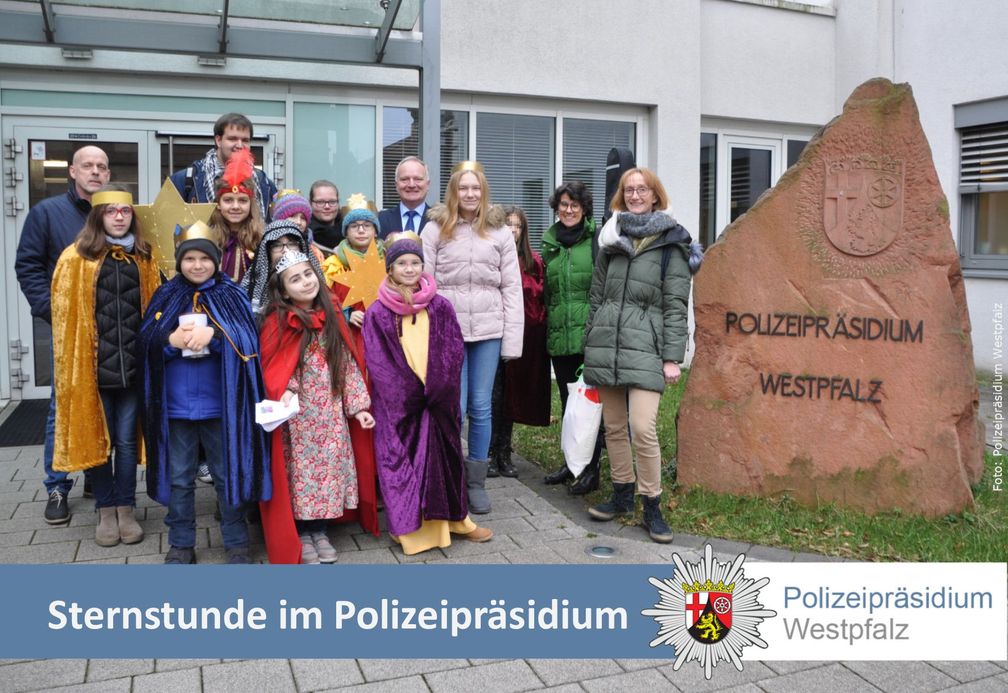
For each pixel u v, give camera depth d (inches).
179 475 160.6
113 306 166.4
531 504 203.9
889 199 196.5
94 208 166.7
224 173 177.6
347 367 169.0
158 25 265.9
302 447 165.5
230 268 178.2
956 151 429.4
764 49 439.8
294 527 163.3
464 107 375.2
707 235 443.2
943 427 192.7
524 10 372.2
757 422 203.8
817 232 200.7
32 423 285.6
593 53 386.9
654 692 120.3
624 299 181.2
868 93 198.1
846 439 198.2
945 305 193.6
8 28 254.5
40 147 312.8
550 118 391.5
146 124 322.7
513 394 228.8
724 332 206.5
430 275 184.7
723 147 441.4
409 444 171.0
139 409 173.0
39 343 321.4
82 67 308.8
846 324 198.5
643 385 175.8
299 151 343.0
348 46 280.5
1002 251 418.3
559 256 215.9
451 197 191.8
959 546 175.0
